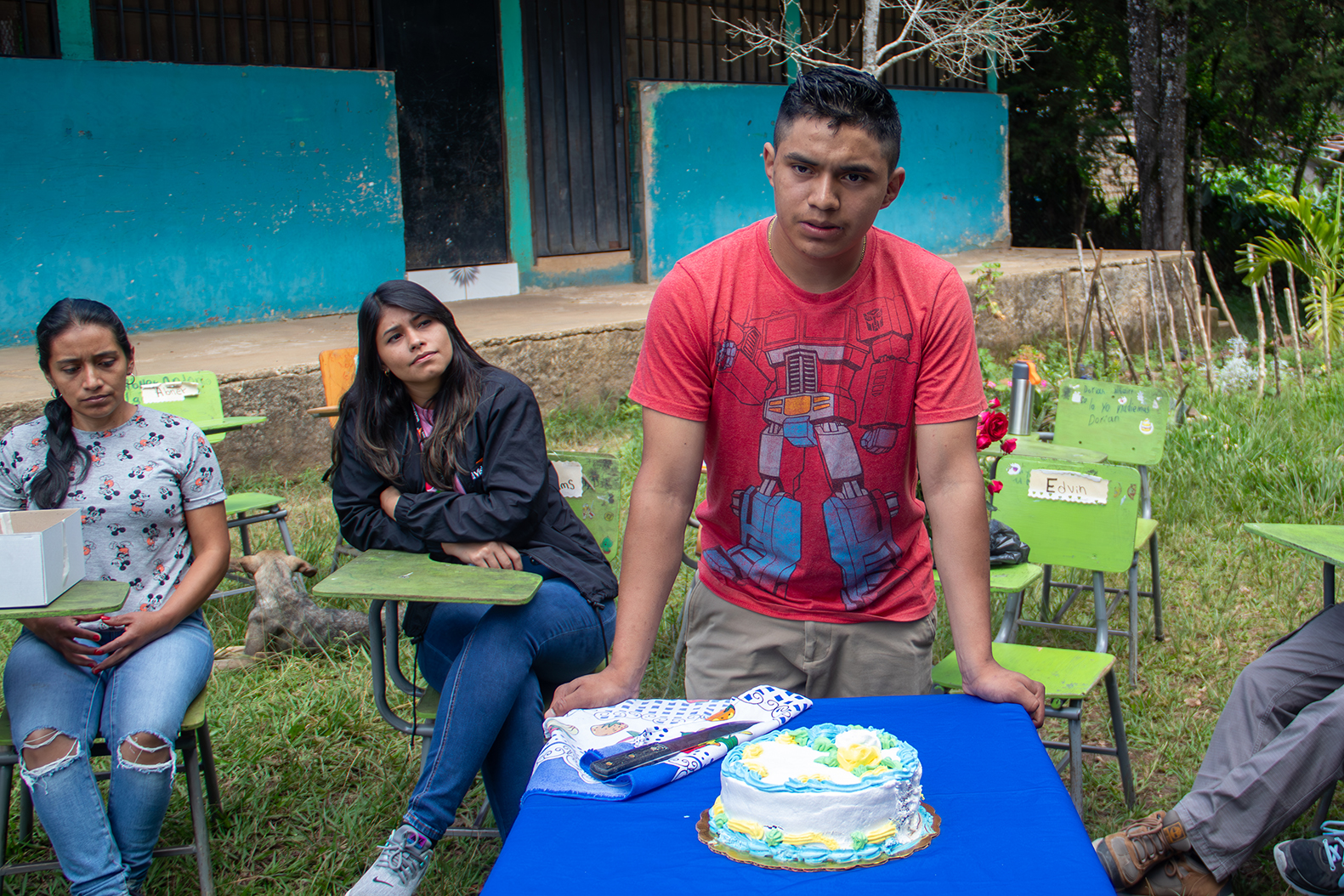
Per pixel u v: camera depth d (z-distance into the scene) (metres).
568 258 11.21
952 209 13.67
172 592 3.04
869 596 2.37
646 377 2.24
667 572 2.26
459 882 2.92
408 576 2.68
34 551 2.49
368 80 9.40
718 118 11.73
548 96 10.89
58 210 7.99
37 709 2.69
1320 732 2.57
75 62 7.94
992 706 2.10
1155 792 3.46
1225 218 17.12
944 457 2.18
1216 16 14.33
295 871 3.04
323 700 3.91
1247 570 5.22
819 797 1.64
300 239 9.20
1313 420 7.51
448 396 3.04
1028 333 11.09
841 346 2.17
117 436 3.02
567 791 1.85
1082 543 3.63
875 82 1.92
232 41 8.85
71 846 2.61
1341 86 14.51
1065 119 16.27
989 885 1.55
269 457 6.84
